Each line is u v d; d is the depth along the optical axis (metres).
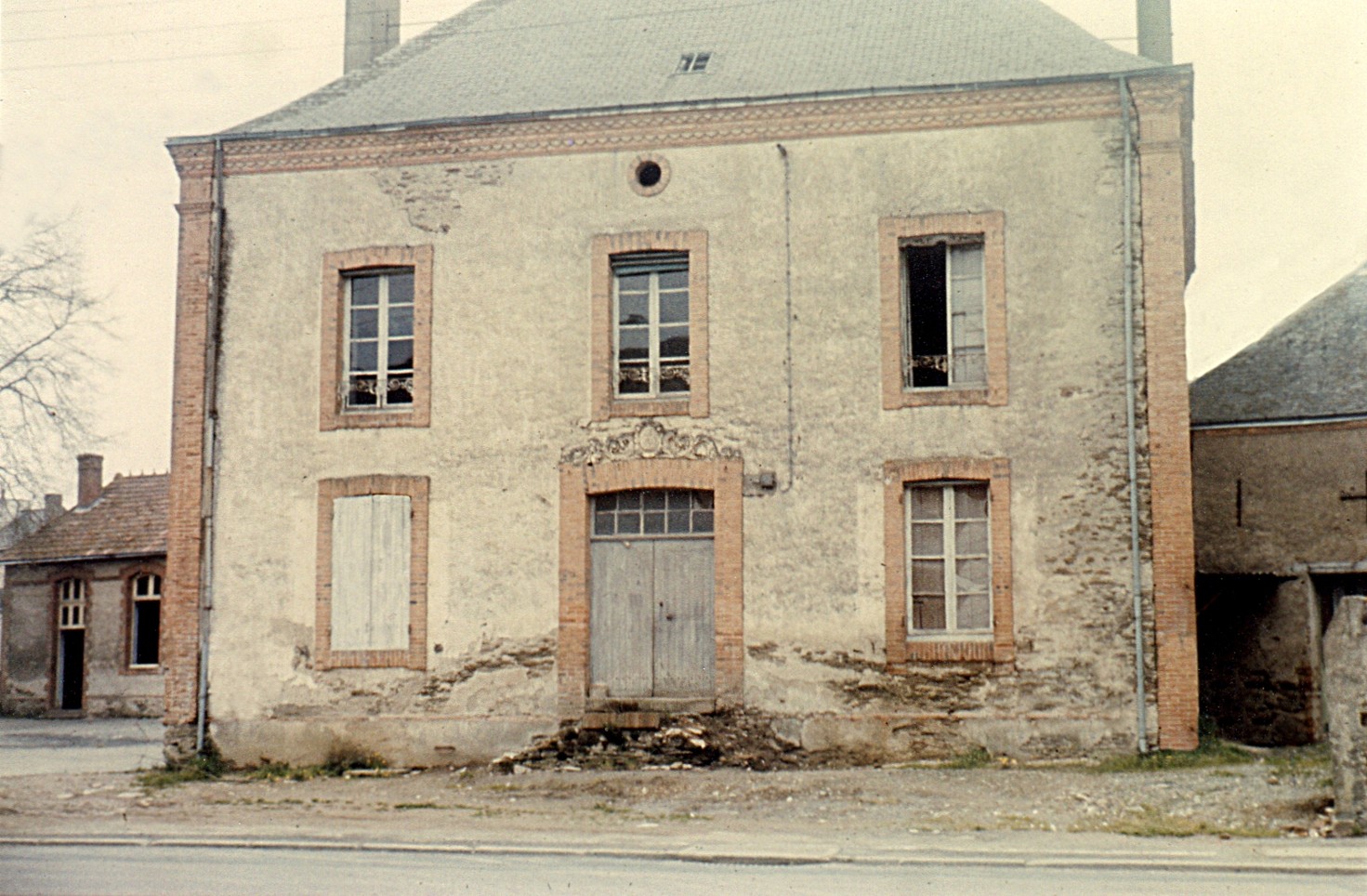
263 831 13.57
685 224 18.27
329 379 18.88
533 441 18.31
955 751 16.94
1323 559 19.27
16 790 16.75
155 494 34.03
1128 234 17.25
